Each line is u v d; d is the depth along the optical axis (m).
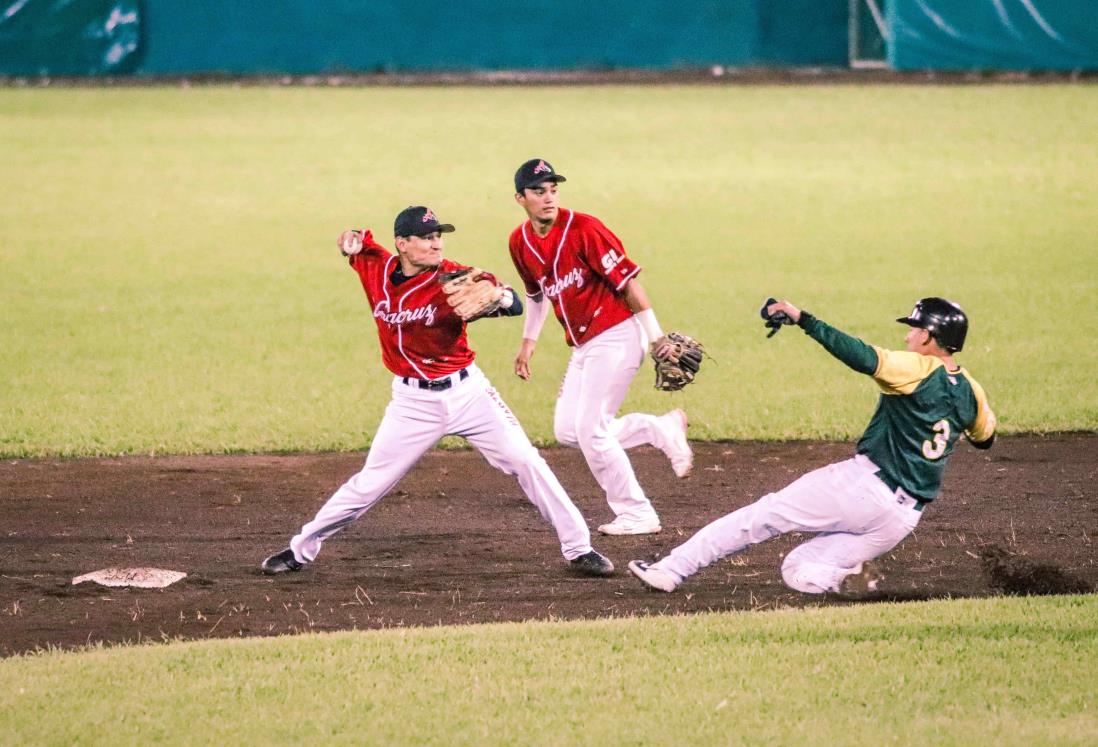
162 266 69.94
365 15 153.38
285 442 41.81
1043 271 65.94
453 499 36.06
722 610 26.86
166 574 29.73
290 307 61.31
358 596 28.39
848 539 26.27
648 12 153.75
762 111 123.94
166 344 54.53
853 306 59.59
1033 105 121.81
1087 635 23.78
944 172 94.38
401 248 27.11
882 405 25.64
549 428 43.31
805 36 154.25
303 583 29.38
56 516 34.69
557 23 154.12
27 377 49.31
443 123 118.94
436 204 85.75
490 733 20.25
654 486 37.28
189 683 22.28
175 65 153.12
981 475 37.16
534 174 29.67
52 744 20.05
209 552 31.72
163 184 93.69
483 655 23.36
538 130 115.00
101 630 26.41
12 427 43.03
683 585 28.70
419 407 28.44
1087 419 42.50
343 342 55.03
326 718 20.83
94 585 29.17
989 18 143.12
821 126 115.12
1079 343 52.41
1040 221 78.31
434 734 20.23
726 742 19.81
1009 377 47.62
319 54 154.12
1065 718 20.39
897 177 93.19
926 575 29.09
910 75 145.12
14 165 100.69
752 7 153.50
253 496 36.56
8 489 37.06
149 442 41.69
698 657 23.05
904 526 25.73
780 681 21.91
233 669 22.89
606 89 141.00
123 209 85.38
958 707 20.81
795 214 82.44
